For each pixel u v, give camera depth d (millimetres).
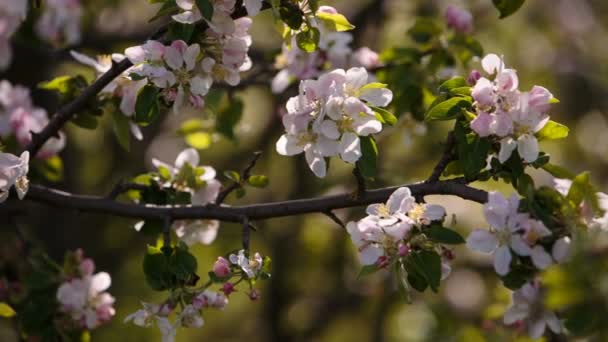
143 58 4871
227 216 5398
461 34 7074
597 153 14828
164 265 5039
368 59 7055
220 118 7527
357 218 8914
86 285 6258
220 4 4766
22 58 10094
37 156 7051
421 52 7031
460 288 12273
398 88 6789
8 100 7441
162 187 5992
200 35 4957
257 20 12008
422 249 4594
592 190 4684
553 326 4828
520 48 14125
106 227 12180
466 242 4625
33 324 6277
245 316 14531
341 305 12680
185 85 4930
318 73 6984
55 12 7965
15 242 7289
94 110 5969
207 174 6035
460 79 4855
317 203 5184
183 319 4988
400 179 8117
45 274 6383
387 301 12148
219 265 4816
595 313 4699
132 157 12062
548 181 5293
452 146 4895
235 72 5027
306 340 12828
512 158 4793
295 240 12711
